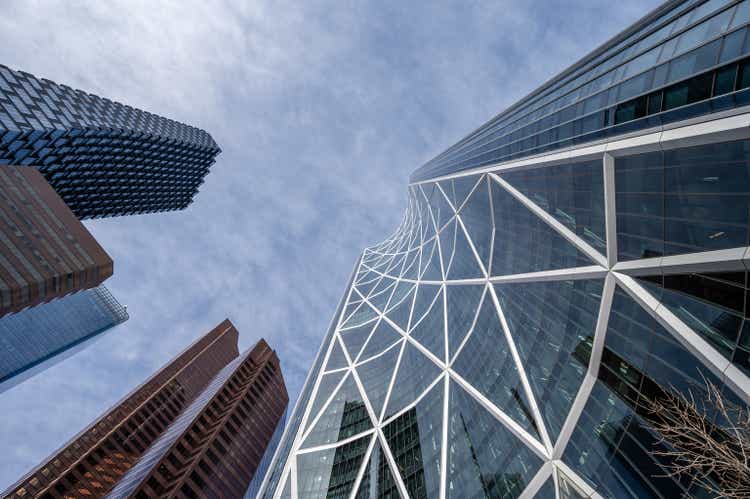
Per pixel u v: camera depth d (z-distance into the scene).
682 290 20.17
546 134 34.88
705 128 18.12
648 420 20.75
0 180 48.88
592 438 24.80
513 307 41.69
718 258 17.66
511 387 36.44
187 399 122.31
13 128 62.88
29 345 104.25
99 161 99.00
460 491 35.88
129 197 128.38
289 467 55.38
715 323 17.95
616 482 21.94
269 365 119.00
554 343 31.92
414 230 121.31
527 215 40.09
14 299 42.78
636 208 23.34
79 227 55.12
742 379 16.02
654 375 21.14
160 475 68.38
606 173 25.69
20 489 75.81
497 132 52.12
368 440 53.66
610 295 25.55
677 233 20.27
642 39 25.14
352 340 88.88
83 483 78.88
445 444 42.22
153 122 119.62
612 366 24.73
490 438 36.00
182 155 133.12
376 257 149.88
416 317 76.38
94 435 92.56
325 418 64.31
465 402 43.62
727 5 18.20
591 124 27.62
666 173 20.94
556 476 26.33
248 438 89.19
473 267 58.41
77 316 123.88
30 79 76.19
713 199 18.12
